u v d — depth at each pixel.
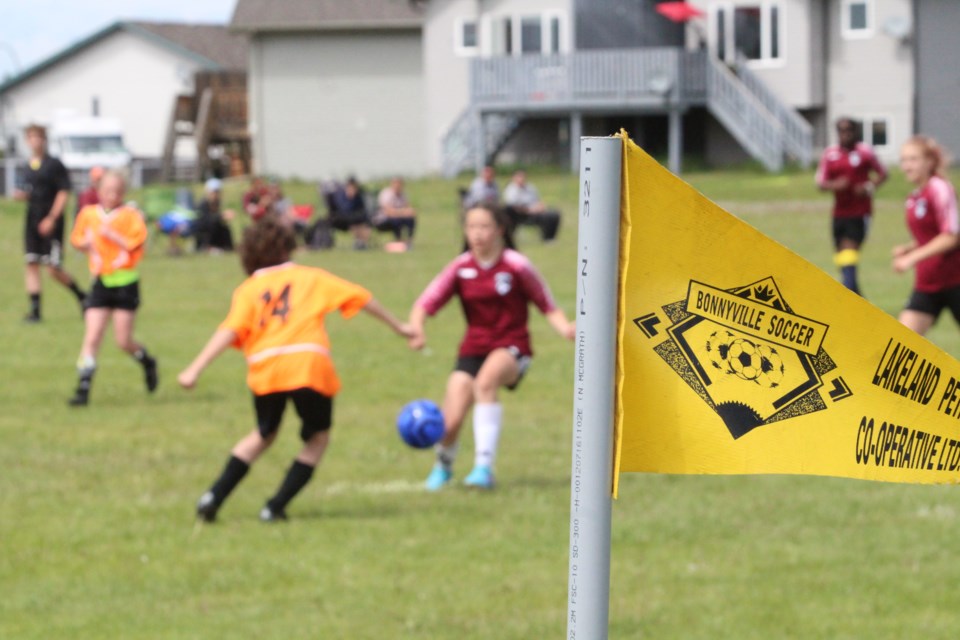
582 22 106.31
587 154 5.01
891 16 102.19
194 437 23.05
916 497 18.33
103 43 149.75
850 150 35.94
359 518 17.31
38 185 38.09
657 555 15.40
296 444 22.55
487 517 17.33
